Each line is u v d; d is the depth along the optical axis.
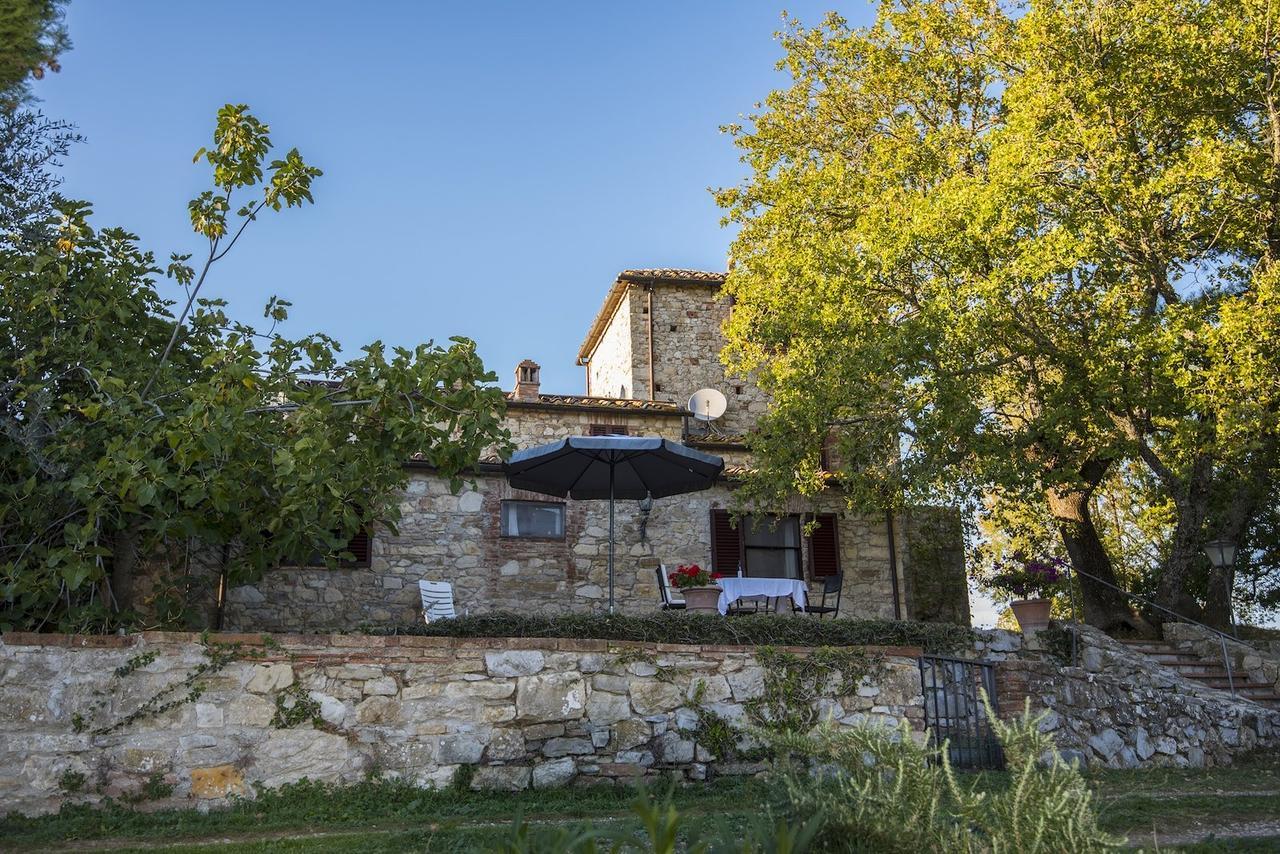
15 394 10.21
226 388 10.05
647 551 18.11
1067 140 16.84
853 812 4.77
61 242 11.05
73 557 8.95
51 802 7.75
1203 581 23.44
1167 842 6.95
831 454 20.44
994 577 15.29
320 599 16.06
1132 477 24.73
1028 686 11.46
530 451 12.98
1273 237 17.83
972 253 17.14
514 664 9.26
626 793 9.02
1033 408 19.30
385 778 8.61
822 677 10.21
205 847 6.68
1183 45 16.52
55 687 8.02
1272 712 13.42
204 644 8.44
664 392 23.61
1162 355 16.30
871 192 19.98
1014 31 19.27
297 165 11.20
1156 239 17.05
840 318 18.06
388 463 10.53
